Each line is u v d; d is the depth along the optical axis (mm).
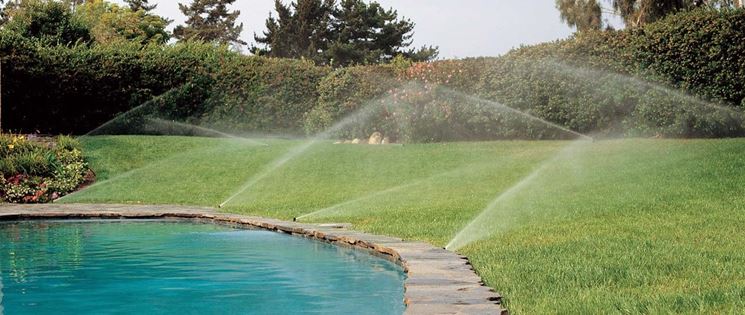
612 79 17203
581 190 12367
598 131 17688
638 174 13055
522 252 7668
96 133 24203
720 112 15984
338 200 13883
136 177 17484
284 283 6785
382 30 60531
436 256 7297
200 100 24547
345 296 6164
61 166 17359
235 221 11672
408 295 5324
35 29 31188
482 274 6477
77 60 23766
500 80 19125
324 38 61250
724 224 8938
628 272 6367
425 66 20656
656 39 16641
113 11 50844
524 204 11648
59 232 10859
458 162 16422
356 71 22047
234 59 24922
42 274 7309
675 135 16547
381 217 11445
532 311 5086
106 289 6547
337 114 22047
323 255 8523
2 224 11953
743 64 15781
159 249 9031
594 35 17781
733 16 15867
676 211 10055
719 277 6070
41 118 23609
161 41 50625
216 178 17078
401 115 20344
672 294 5398
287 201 14195
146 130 24500
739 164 12875
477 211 11383
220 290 6477
